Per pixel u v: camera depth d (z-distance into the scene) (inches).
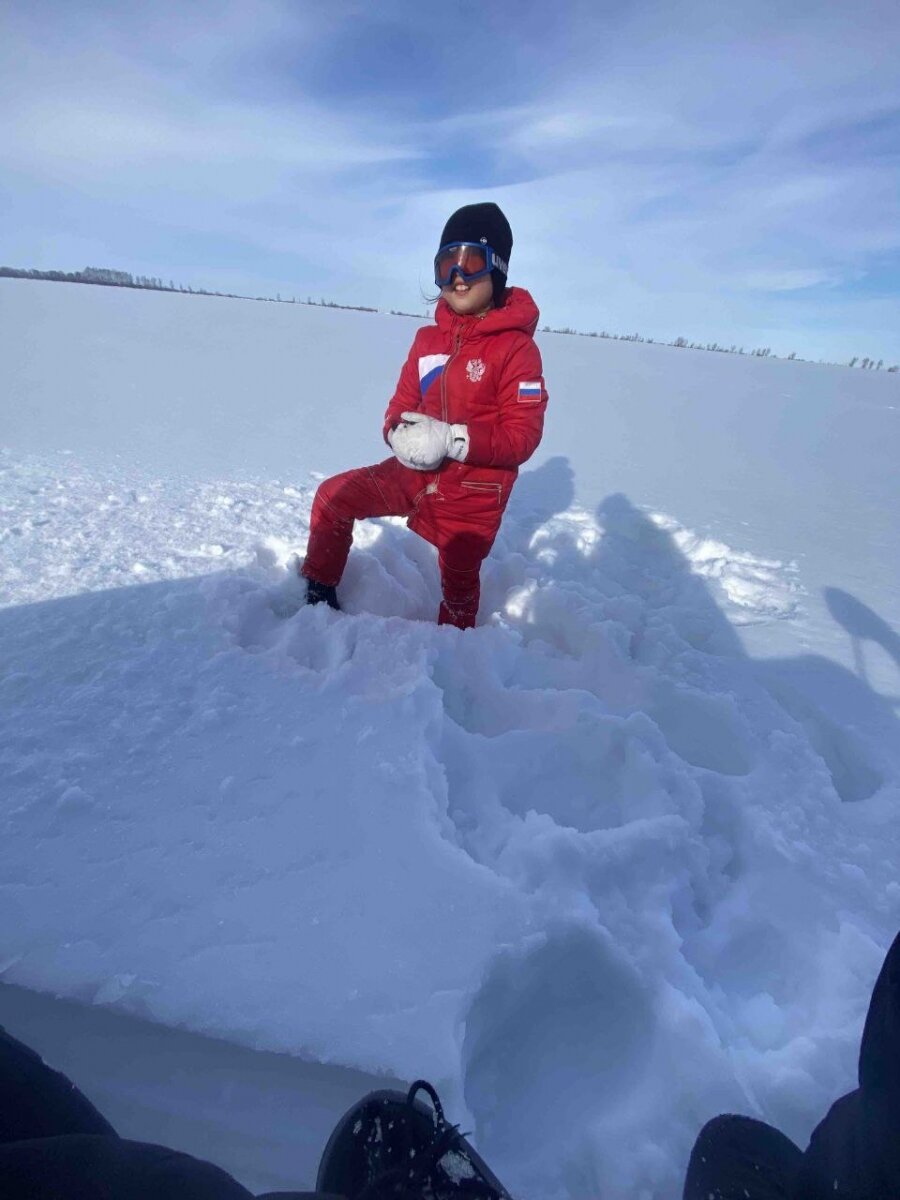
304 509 138.6
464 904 55.0
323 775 66.5
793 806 72.2
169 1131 45.1
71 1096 38.5
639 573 137.6
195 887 55.6
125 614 91.7
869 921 60.5
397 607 106.0
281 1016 47.4
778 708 90.7
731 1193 42.8
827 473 243.6
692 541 154.9
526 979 53.3
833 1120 39.3
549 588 110.0
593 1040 54.7
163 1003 47.9
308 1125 45.6
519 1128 50.1
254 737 71.0
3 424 191.6
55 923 52.4
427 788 65.5
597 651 96.3
